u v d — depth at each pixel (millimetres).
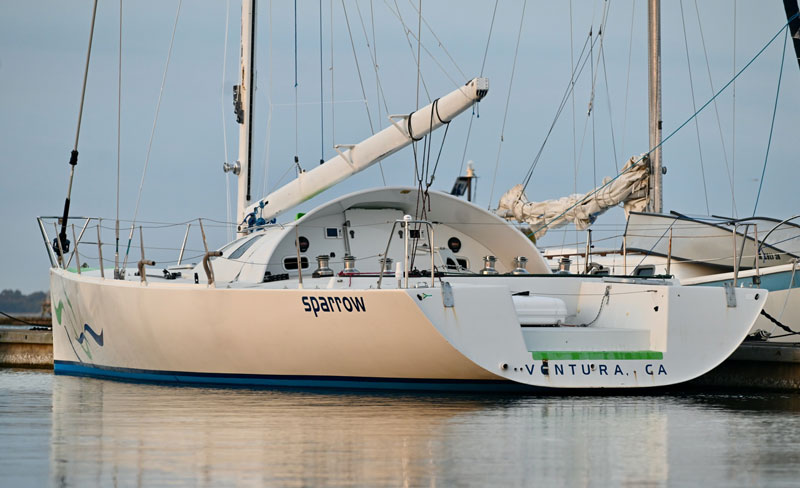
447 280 41844
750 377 45719
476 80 45688
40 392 43625
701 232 62094
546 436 30875
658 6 70062
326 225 47281
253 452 28125
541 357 38781
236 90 56000
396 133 48469
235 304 41750
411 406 36906
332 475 25312
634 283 42844
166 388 44125
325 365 40750
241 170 56000
